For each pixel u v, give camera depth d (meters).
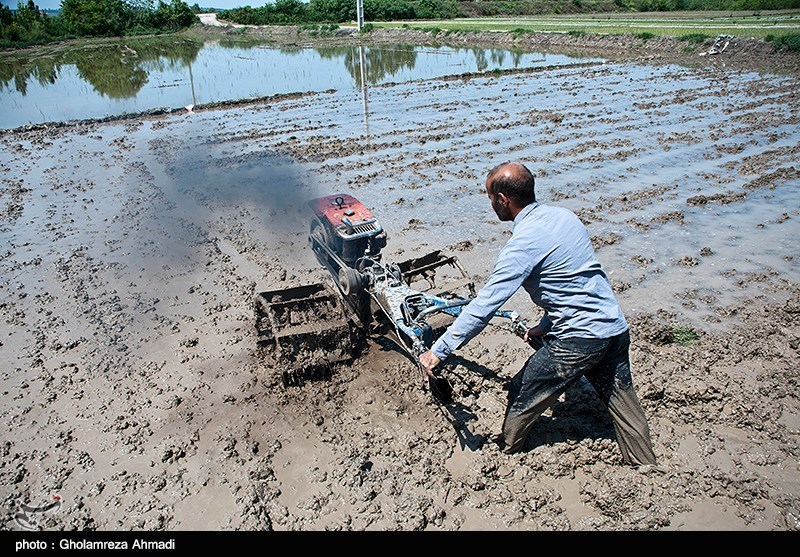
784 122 14.04
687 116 15.08
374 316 5.62
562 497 4.04
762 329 5.86
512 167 3.70
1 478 4.25
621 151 12.06
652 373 5.21
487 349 5.71
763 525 3.76
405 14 55.72
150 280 7.14
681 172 10.74
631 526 3.79
